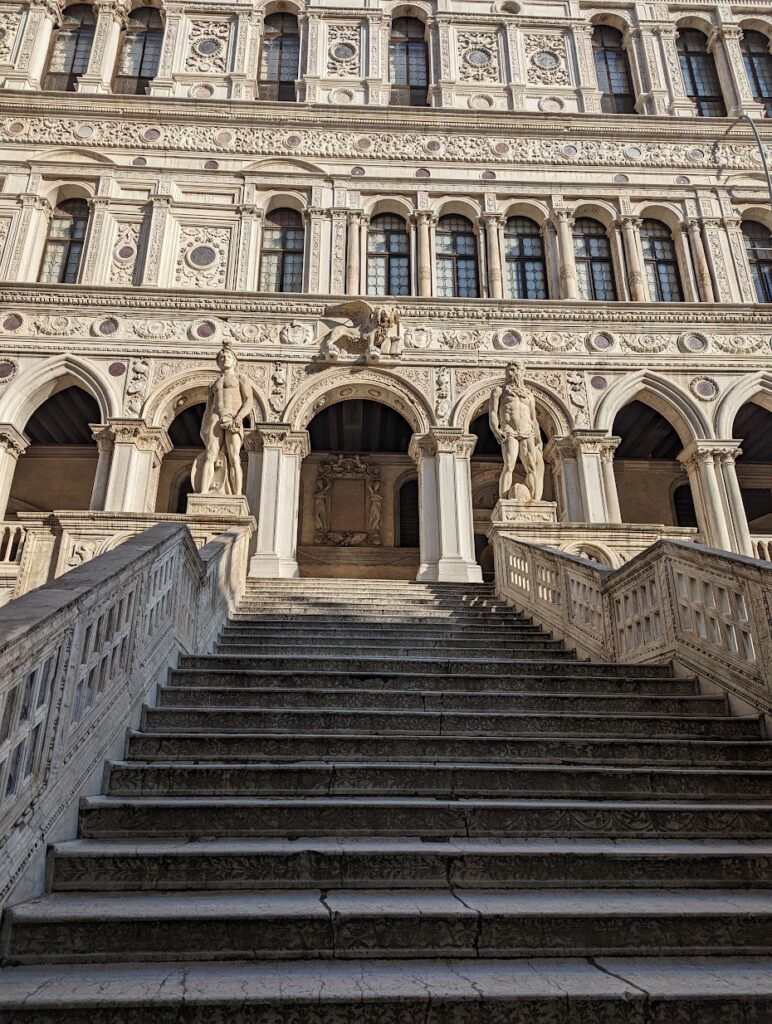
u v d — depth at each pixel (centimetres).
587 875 372
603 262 2025
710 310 1867
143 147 1991
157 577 596
